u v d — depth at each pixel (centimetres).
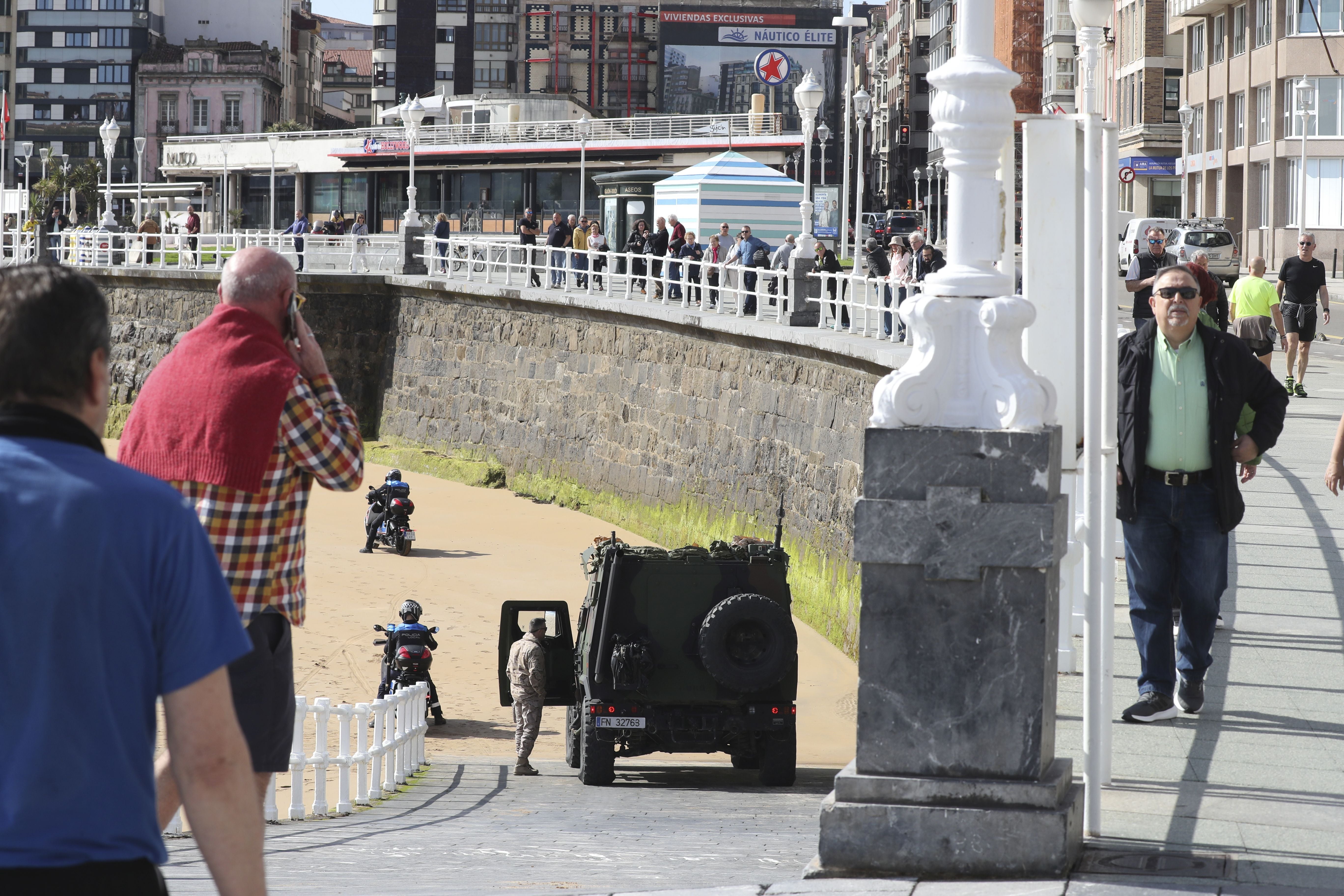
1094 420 1664
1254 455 2130
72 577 763
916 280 7975
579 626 4425
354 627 7169
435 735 5319
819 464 7475
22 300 794
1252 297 6159
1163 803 1761
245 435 1323
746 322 8275
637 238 11300
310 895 1512
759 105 19075
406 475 11912
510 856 2030
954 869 1448
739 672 3925
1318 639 2730
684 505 9112
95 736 766
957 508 1455
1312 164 19725
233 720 811
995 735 1464
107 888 766
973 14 1527
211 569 804
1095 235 1734
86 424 818
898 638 1479
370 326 13025
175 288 13938
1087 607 1638
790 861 1875
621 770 4575
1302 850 1546
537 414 11144
